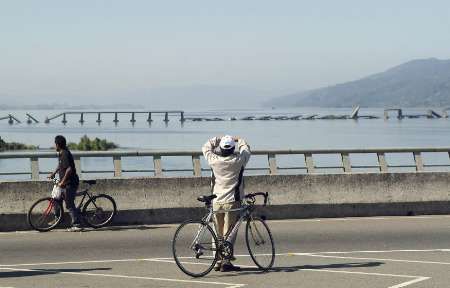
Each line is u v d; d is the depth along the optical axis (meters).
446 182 22.44
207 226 13.78
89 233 18.92
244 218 14.05
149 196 20.42
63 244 17.25
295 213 21.31
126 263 14.79
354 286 12.40
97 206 19.72
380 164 22.59
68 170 19.20
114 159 20.88
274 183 21.22
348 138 178.38
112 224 20.09
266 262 14.02
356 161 80.25
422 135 195.75
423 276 13.26
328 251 16.20
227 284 12.66
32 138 191.75
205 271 13.54
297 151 21.92
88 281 12.98
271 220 21.09
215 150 14.40
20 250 16.47
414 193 22.17
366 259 15.17
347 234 18.56
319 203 21.47
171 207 20.52
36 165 20.34
